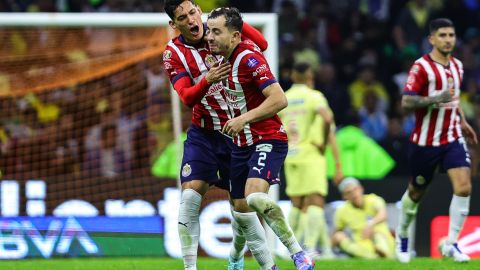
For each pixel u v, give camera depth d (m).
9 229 27.94
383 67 43.50
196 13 16.61
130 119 30.86
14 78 29.98
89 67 29.92
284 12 43.19
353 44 43.81
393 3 45.62
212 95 16.94
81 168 30.42
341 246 27.41
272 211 16.02
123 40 29.48
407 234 22.94
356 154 33.16
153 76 30.70
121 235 28.23
